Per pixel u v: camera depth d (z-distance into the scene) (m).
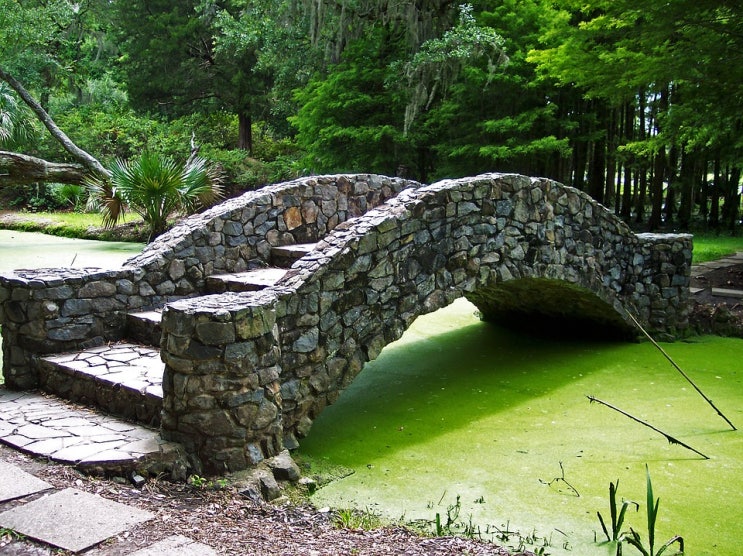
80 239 14.02
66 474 3.06
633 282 7.05
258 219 5.96
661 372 6.12
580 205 6.28
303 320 4.04
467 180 5.13
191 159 11.38
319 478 3.79
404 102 13.62
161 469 3.28
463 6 12.52
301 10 14.79
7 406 4.00
